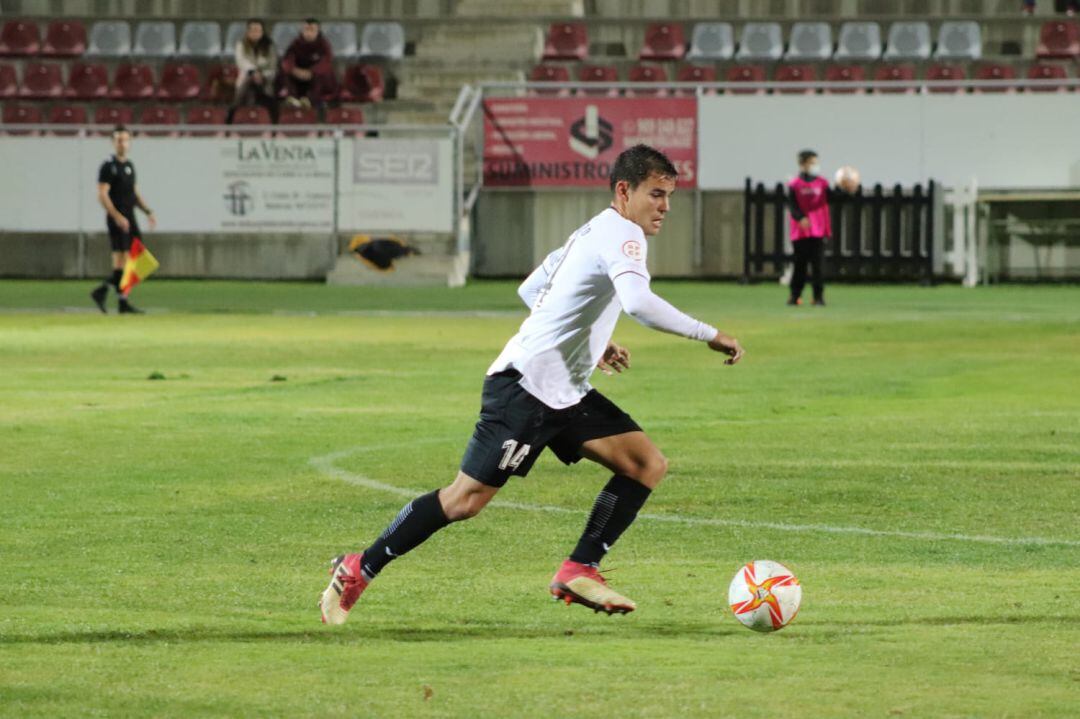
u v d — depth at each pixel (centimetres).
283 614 1758
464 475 1706
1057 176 8325
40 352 4981
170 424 3378
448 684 1465
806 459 2909
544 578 1945
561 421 1703
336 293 7762
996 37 9894
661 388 4053
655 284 8425
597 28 10056
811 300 7362
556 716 1365
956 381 4200
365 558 1698
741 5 10381
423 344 5259
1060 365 4578
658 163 1694
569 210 8694
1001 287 8312
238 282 8506
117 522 2309
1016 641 1623
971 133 8369
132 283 6562
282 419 3469
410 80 9756
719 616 1748
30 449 3023
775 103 8456
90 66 9988
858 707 1388
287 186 8425
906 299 7412
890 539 2192
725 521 2328
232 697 1422
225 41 10494
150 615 1744
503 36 9988
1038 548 2130
